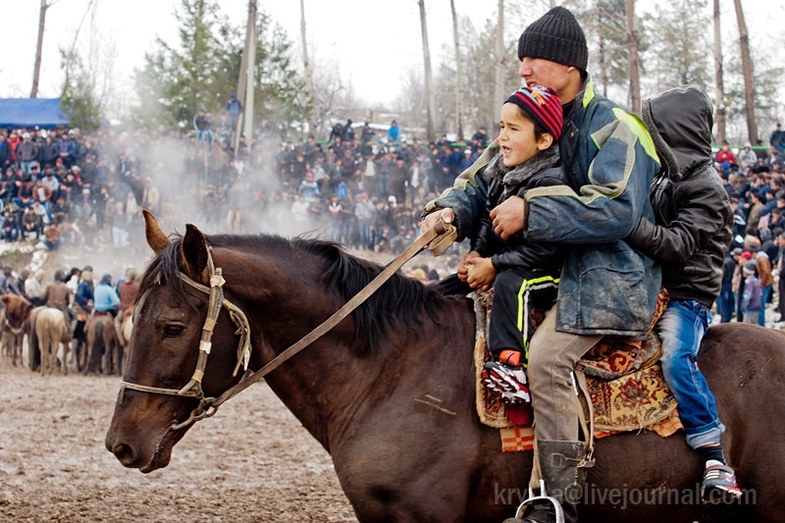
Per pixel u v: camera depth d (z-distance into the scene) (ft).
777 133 66.08
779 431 10.94
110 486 22.09
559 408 10.43
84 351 48.65
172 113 96.89
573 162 10.90
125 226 71.20
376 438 10.74
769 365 11.23
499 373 10.34
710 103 11.80
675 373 10.77
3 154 77.87
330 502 20.88
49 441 27.86
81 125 86.02
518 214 10.52
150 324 10.73
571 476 10.42
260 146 73.26
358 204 68.13
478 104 142.51
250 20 86.28
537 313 11.04
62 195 73.56
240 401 37.55
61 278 50.11
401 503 10.58
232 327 10.95
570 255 10.78
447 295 12.05
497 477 10.78
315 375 11.24
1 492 21.16
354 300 11.14
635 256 10.66
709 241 11.30
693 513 11.14
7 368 49.52
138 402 10.68
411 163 70.08
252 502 20.77
